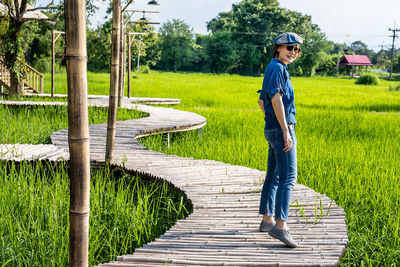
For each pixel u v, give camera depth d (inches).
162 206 215.0
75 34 91.1
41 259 145.5
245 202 193.3
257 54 3725.4
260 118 554.3
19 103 531.2
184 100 874.1
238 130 447.5
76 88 92.7
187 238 149.5
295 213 179.0
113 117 250.7
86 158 96.1
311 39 3956.7
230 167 260.2
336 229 160.7
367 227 193.5
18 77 724.7
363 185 240.5
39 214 172.6
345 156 323.0
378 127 497.7
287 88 139.7
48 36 2249.0
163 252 136.9
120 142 327.9
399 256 165.9
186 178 229.5
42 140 358.9
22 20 716.0
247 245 144.3
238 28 3868.1
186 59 3944.4
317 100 1005.8
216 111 637.3
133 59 2817.4
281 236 142.6
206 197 200.2
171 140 433.4
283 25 3774.6
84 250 98.4
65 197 190.5
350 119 563.8
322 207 187.0
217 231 156.8
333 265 128.3
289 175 143.3
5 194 187.5
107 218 182.2
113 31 236.8
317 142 387.5
